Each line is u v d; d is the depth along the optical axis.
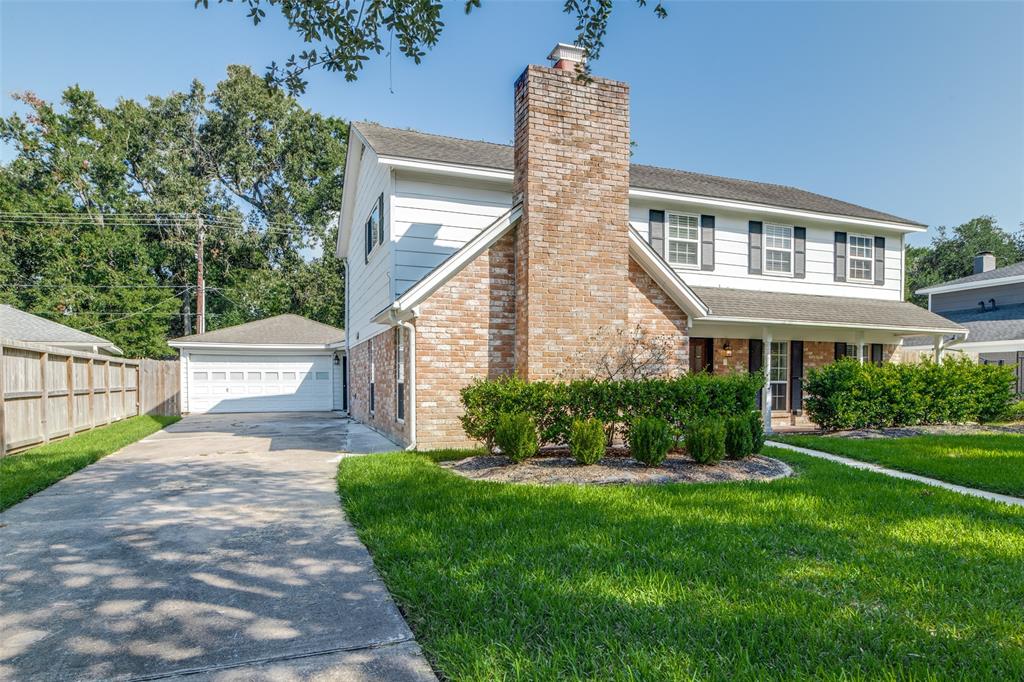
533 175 8.62
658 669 2.38
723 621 2.85
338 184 33.06
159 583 3.62
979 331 20.64
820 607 3.04
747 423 7.74
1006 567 3.72
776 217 14.69
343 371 21.47
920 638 2.72
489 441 7.91
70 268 28.70
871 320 13.61
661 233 13.65
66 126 30.44
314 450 9.80
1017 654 2.56
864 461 8.50
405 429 9.68
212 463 8.41
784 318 12.34
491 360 9.27
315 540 4.53
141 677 2.50
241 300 31.50
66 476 7.35
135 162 32.69
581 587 3.28
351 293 17.70
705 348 13.48
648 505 5.25
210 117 32.22
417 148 11.83
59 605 3.30
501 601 3.13
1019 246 45.22
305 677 2.48
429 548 4.03
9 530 4.87
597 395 7.90
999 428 12.20
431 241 11.23
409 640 2.84
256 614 3.15
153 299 30.70
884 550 4.04
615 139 9.11
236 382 20.42
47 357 10.15
